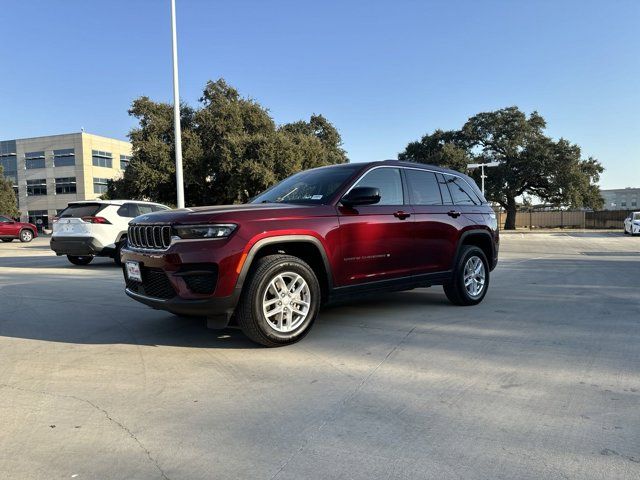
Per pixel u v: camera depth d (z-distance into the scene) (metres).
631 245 22.20
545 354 4.23
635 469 2.38
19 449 2.61
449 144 49.97
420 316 5.77
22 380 3.65
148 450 2.59
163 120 27.16
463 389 3.42
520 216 56.28
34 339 4.80
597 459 2.47
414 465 2.42
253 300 4.18
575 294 7.48
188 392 3.39
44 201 70.44
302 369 3.86
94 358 4.18
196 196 29.06
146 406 3.16
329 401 3.22
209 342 4.65
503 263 13.02
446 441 2.67
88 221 10.81
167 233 4.21
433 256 5.80
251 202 5.54
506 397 3.27
